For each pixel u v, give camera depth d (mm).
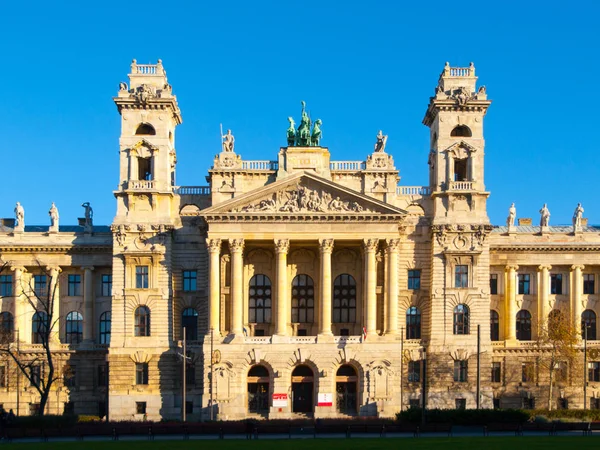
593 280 139125
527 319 138125
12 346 132750
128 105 128875
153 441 84875
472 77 132000
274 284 127188
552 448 73000
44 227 145625
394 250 124438
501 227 144375
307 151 128375
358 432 93312
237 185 128750
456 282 127875
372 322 123375
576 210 139000
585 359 124625
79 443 82438
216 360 121250
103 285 137375
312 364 122688
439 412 100188
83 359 134125
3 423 92375
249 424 91438
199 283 129000
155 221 127688
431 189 131750
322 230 124250
